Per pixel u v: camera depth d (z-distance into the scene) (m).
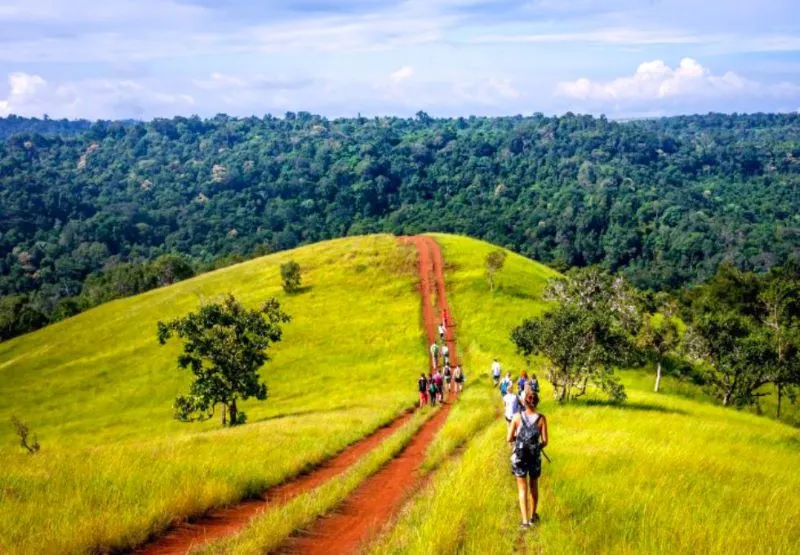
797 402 53.12
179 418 37.72
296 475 16.92
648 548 9.21
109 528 10.41
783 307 62.66
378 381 53.47
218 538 10.59
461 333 62.16
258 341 39.22
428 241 93.94
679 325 63.69
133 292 127.75
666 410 32.94
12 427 52.69
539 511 11.16
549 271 90.19
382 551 9.32
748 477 16.20
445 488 12.14
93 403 56.91
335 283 79.25
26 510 11.38
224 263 151.25
